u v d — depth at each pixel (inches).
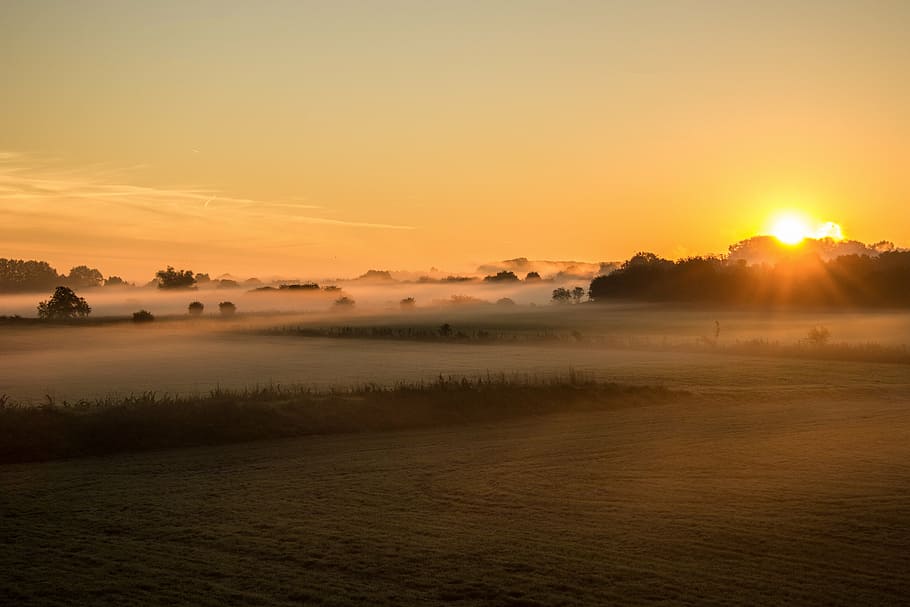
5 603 442.6
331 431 1093.8
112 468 836.0
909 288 5556.1
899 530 580.4
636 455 908.0
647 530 585.3
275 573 492.7
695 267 6870.1
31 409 1010.1
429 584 471.5
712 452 925.8
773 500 678.5
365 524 606.5
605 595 451.5
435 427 1154.7
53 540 565.9
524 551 534.3
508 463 860.0
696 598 446.6
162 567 505.0
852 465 840.9
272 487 740.0
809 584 468.8
